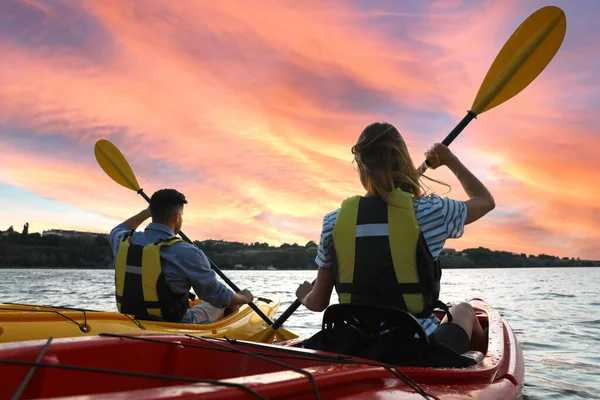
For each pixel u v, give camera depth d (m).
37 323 2.72
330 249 1.87
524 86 2.75
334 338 1.74
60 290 16.50
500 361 2.02
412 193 1.86
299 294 2.21
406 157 1.84
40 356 1.20
